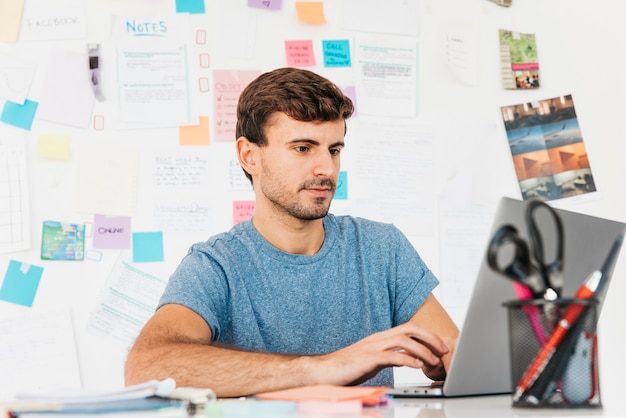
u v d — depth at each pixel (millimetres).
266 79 1480
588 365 786
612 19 2408
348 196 2262
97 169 2168
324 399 771
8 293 2100
